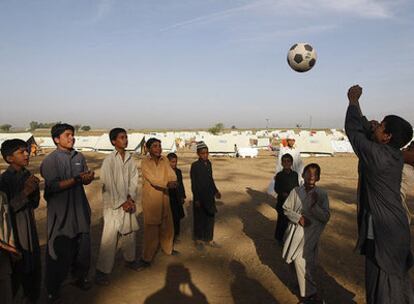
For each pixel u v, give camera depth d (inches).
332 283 202.2
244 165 951.0
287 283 202.8
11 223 133.4
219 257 245.3
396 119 122.0
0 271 131.7
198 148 260.2
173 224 247.6
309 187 175.0
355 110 131.0
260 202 434.0
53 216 169.0
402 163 122.7
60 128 176.2
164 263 233.3
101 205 412.2
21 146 154.6
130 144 1443.2
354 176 717.9
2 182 152.1
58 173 171.6
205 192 257.0
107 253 197.0
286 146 347.9
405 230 121.7
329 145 1360.7
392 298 121.6
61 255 169.2
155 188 220.8
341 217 355.9
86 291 190.7
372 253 126.9
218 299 183.6
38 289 160.6
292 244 172.6
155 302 180.1
